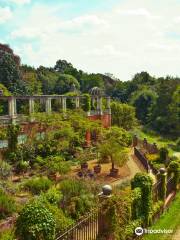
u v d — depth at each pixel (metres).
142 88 82.94
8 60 57.16
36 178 20.89
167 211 16.03
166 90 67.94
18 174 23.77
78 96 38.78
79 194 14.70
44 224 8.66
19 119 29.19
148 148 35.38
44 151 27.83
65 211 13.22
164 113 66.50
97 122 35.41
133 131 56.50
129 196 12.04
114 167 26.89
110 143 25.84
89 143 34.12
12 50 73.06
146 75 92.81
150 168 26.06
